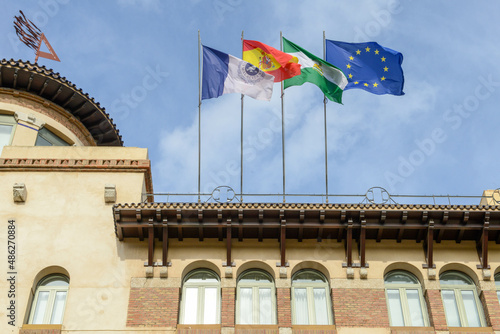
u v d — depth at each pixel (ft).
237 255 73.15
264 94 84.58
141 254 73.00
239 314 70.74
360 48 89.51
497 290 72.69
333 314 69.92
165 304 69.41
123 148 82.94
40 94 95.81
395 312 71.20
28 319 69.00
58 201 77.10
